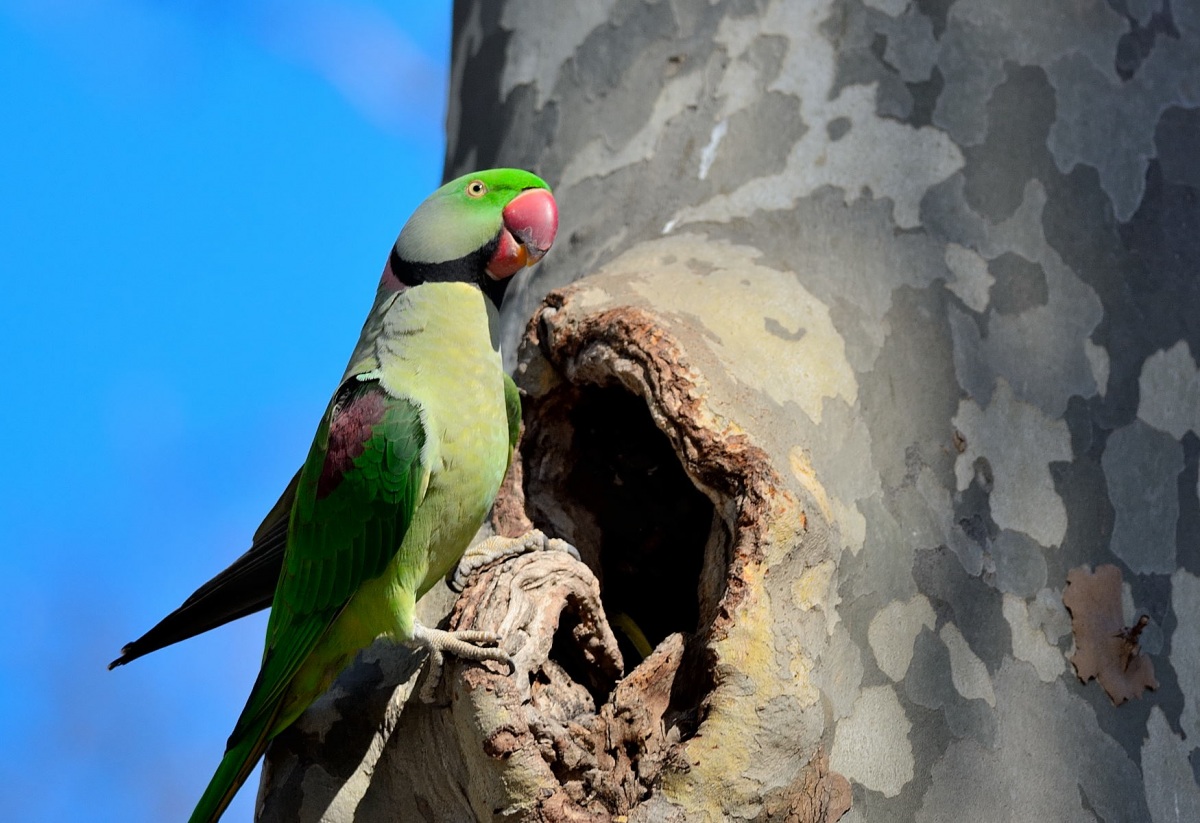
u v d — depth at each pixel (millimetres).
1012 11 7625
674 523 7629
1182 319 7258
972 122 7352
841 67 7551
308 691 7145
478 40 9344
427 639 6355
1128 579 6637
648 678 6062
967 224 7129
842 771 5852
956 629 6258
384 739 6582
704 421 6211
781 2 7852
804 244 7137
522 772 5801
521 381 7336
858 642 6090
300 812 6602
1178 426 7043
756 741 5629
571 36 8547
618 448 7625
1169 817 6234
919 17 7566
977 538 6473
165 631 7238
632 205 7781
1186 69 7902
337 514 7129
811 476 6188
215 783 6973
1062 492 6688
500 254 7555
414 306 7340
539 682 6188
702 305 6762
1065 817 6051
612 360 6617
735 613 5766
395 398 7113
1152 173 7527
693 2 8094
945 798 5945
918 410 6648
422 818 6395
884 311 6879
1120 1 7852
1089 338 7027
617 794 5875
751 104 7664
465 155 9188
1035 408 6805
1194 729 6496
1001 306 6980
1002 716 6176
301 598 7168
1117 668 6434
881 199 7188
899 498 6438
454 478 7074
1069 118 7457
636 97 8086
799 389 6484
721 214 7426
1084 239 7223
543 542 6875
